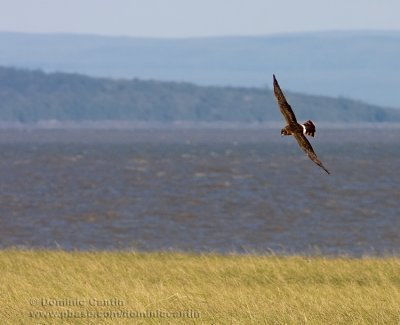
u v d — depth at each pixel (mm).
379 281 30922
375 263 34344
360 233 65438
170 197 95438
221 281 30609
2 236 64688
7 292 28047
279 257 37938
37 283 29734
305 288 28969
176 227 69812
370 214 78438
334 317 24547
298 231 66812
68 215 78500
